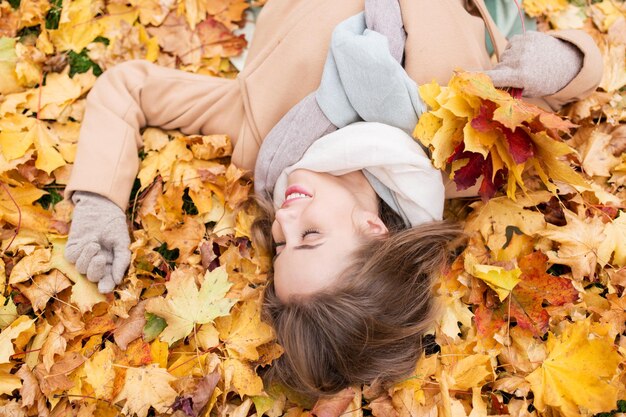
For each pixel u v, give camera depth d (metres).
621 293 1.56
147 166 1.62
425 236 1.37
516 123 1.18
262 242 1.55
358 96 1.36
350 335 1.27
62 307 1.47
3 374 1.36
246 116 1.53
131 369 1.39
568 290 1.46
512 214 1.54
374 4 1.45
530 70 1.35
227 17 1.79
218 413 1.39
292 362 1.33
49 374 1.38
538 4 1.80
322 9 1.51
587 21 1.83
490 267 1.43
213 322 1.45
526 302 1.47
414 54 1.43
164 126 1.64
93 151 1.52
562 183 1.60
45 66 1.69
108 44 1.77
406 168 1.31
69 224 1.55
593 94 1.70
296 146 1.42
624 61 1.75
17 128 1.58
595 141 1.66
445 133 1.27
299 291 1.28
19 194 1.54
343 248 1.28
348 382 1.36
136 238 1.57
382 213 1.43
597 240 1.52
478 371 1.40
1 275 1.47
